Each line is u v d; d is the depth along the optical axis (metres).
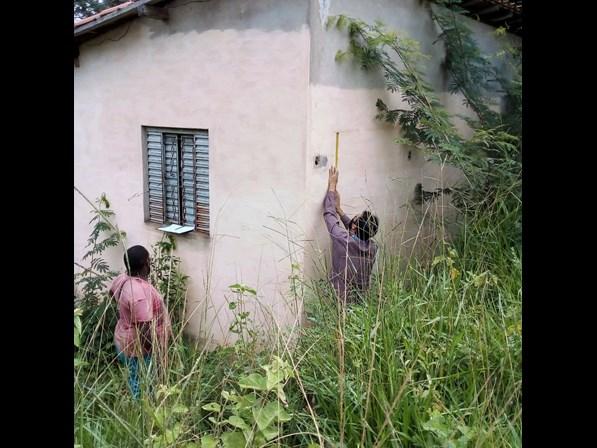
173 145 6.16
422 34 6.15
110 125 6.75
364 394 2.57
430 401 2.53
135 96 6.37
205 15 5.43
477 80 6.89
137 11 5.68
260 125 5.08
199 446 2.15
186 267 6.01
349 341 2.96
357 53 5.10
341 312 3.33
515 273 3.92
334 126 5.01
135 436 2.16
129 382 2.68
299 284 4.41
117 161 6.74
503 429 2.25
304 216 4.81
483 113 6.63
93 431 2.19
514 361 2.75
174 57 5.84
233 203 5.42
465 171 5.53
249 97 5.14
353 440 2.45
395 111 5.52
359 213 5.34
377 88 5.42
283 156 4.92
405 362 2.78
